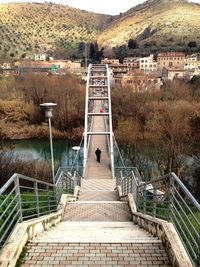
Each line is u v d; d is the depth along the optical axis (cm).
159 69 9875
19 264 548
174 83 6188
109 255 584
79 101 5469
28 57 14812
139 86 6222
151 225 754
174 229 621
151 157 3378
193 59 10575
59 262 561
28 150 4500
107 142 3219
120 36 16950
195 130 3825
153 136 3991
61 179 1416
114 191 1864
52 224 916
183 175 2694
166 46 12631
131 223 970
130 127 4516
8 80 6606
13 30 18162
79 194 1783
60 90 5781
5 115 5316
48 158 4047
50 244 616
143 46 13162
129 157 3475
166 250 597
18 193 646
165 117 4234
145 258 577
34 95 5688
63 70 8906
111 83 6831
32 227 679
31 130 5134
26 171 2505
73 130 5166
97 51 12350
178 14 16038
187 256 523
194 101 5194
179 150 3091
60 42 18000
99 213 1209
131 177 1463
